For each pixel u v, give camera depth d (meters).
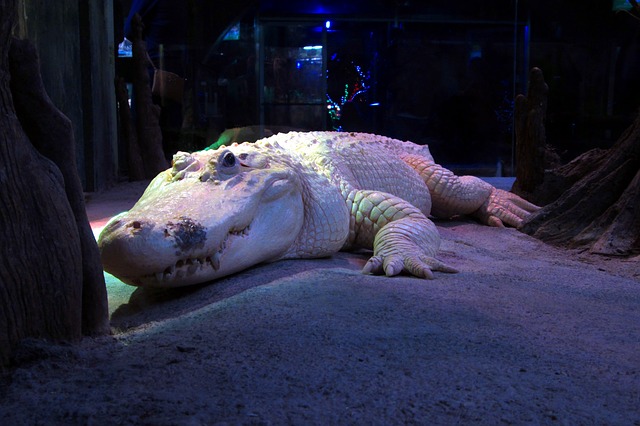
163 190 4.36
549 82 16.58
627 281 4.60
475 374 2.42
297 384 2.30
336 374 2.40
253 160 4.64
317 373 2.41
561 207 6.84
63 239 2.79
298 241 4.91
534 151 8.55
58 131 2.92
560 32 16.75
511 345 2.81
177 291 4.13
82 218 3.04
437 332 2.95
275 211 4.52
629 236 6.08
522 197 8.55
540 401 2.18
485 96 16.48
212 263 3.99
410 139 16.36
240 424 1.96
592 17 16.34
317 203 4.99
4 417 2.05
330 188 5.20
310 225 4.94
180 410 2.07
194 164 4.52
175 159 4.59
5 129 2.65
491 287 4.08
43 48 8.67
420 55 16.08
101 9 11.55
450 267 4.55
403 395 2.21
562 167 8.30
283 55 15.31
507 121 16.61
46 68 8.80
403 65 16.00
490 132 16.59
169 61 14.49
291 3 15.04
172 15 14.40
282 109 15.40
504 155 16.58
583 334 3.07
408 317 3.21
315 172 5.27
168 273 3.79
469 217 8.07
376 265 4.48
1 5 2.49
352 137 6.85
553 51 16.84
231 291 3.87
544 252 6.11
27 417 2.05
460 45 16.62
